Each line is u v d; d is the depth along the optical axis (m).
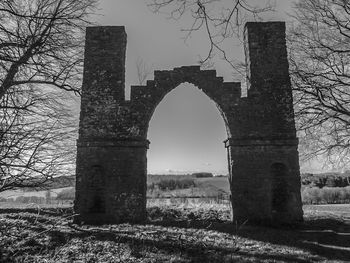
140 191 16.44
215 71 17.45
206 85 17.33
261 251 10.55
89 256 9.45
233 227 14.67
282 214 15.93
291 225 15.51
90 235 11.81
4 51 5.79
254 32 17.81
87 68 17.69
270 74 17.34
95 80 17.55
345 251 10.84
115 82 17.53
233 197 15.99
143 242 10.95
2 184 4.44
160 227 14.31
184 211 19.08
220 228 14.34
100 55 17.83
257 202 15.91
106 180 16.48
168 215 18.61
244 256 9.80
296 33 18.06
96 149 16.77
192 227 14.54
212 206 20.59
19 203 22.19
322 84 16.67
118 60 17.77
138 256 9.57
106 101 17.31
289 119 16.80
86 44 17.95
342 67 16.61
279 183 16.47
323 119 17.11
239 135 16.67
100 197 16.73
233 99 17.12
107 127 17.05
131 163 16.67
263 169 16.25
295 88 17.64
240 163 16.33
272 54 17.56
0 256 8.25
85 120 17.11
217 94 17.20
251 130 16.72
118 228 13.86
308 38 17.70
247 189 16.06
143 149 16.91
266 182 16.11
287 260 9.51
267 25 17.86
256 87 17.20
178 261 9.11
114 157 16.69
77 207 16.16
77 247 10.21
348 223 16.55
